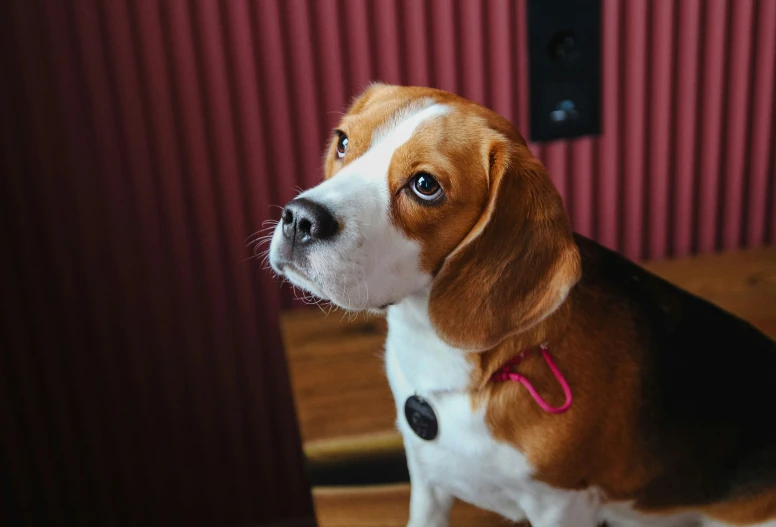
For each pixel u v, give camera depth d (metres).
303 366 1.23
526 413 0.83
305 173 1.38
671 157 1.46
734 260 1.46
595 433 0.85
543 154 1.42
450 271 0.81
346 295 0.78
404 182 0.79
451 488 0.95
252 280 1.43
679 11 1.35
